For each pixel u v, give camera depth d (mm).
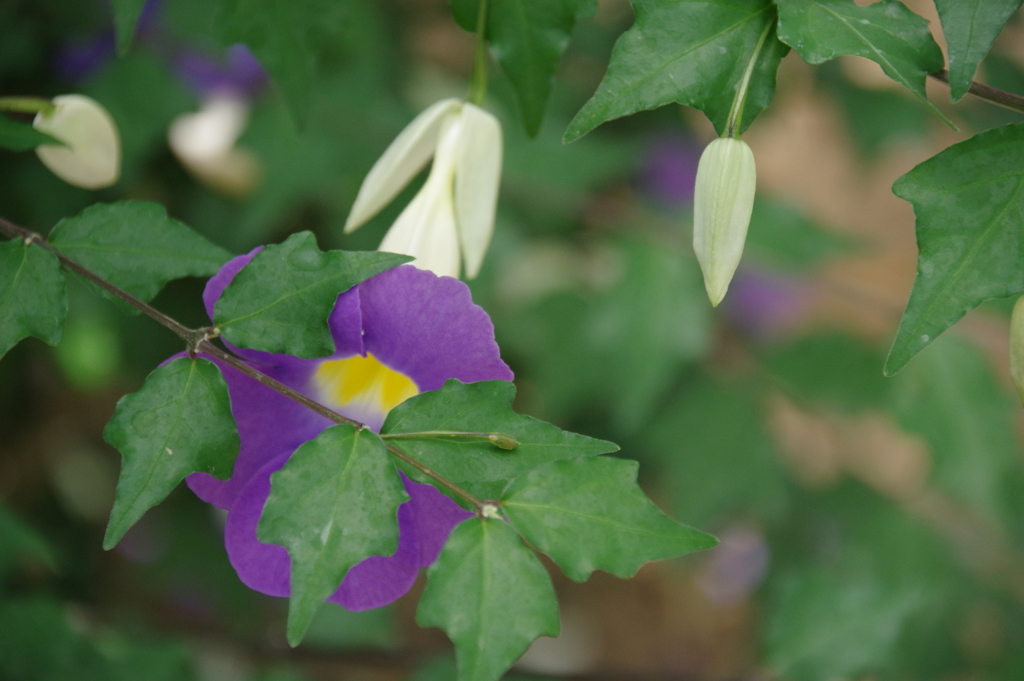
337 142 718
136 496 420
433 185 471
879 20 428
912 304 418
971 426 750
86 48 654
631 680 624
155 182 718
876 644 625
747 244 765
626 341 724
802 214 776
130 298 432
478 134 474
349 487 414
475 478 420
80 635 557
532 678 616
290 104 471
